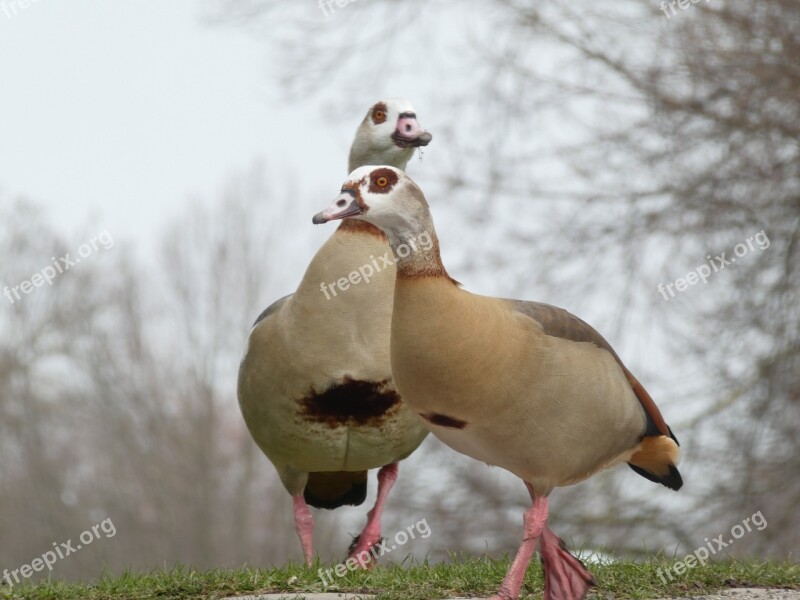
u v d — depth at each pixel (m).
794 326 15.59
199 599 8.00
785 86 15.28
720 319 15.82
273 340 9.41
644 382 16.23
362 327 9.33
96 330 31.20
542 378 7.28
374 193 7.25
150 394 30.83
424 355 7.14
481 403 7.22
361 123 10.51
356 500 10.95
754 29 15.59
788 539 15.98
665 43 16.27
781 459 15.86
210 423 30.56
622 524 16.30
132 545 29.12
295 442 9.59
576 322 7.72
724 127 16.05
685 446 16.05
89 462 30.66
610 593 8.08
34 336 30.66
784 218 15.82
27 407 30.00
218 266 32.28
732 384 15.88
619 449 7.84
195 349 31.58
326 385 9.33
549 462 7.50
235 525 29.75
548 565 7.68
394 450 9.77
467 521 16.61
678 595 8.03
